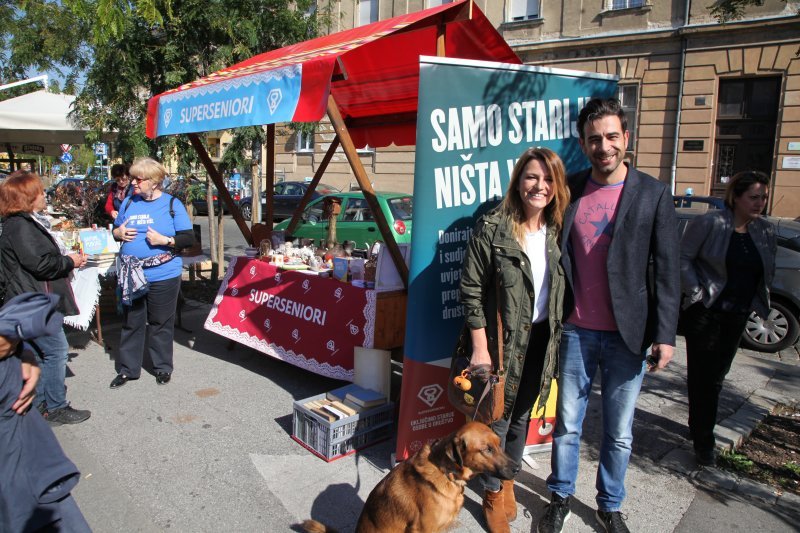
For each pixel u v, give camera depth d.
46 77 10.28
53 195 8.41
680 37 15.70
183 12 7.10
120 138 7.93
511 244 2.60
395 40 4.55
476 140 3.24
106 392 4.59
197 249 6.89
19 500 2.02
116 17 4.95
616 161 2.59
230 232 16.56
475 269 2.68
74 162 22.12
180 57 7.41
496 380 2.59
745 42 14.92
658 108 16.41
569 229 2.72
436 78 3.05
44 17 12.04
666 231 2.57
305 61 3.66
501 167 3.36
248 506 3.07
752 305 3.43
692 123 15.91
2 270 3.62
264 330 5.05
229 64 7.42
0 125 7.55
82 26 8.01
